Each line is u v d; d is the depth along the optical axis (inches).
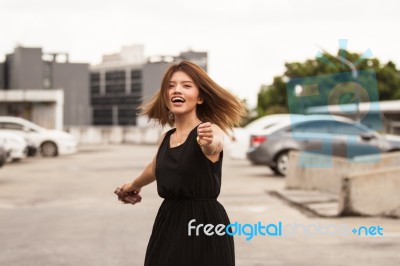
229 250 128.6
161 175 128.2
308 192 522.9
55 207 434.9
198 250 125.2
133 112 5713.6
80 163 939.3
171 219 127.3
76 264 247.6
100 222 361.1
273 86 2763.3
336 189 524.7
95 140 1961.1
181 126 130.3
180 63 131.1
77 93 4820.4
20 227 344.2
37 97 1695.4
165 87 131.1
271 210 415.5
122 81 5782.5
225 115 133.5
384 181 378.0
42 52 4505.4
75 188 570.3
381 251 275.7
